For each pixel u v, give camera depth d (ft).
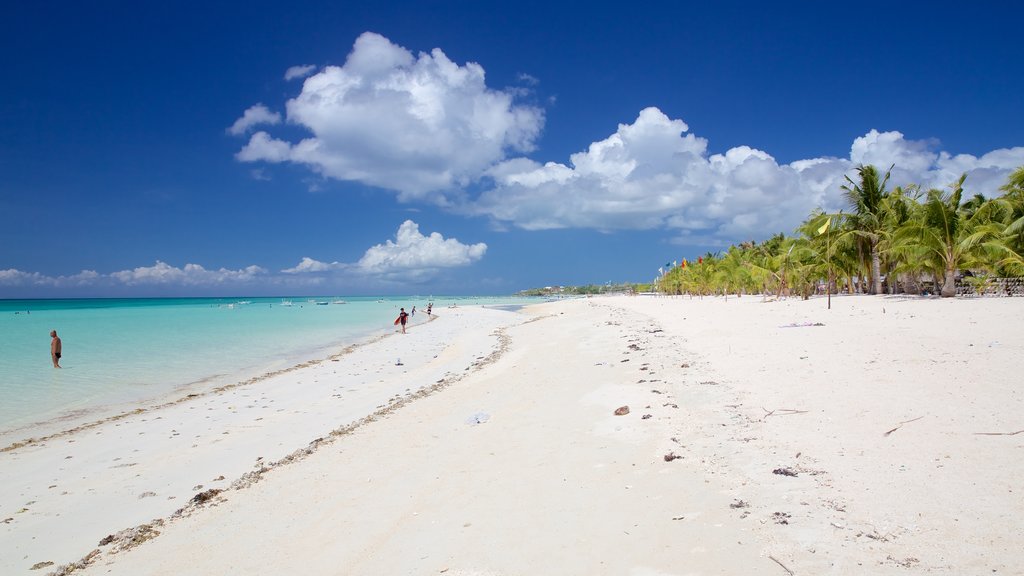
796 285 156.46
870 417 26.37
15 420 45.85
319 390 57.77
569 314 173.37
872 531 16.17
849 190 135.64
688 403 34.27
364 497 24.48
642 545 17.46
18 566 21.45
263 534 21.43
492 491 23.72
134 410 49.42
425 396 49.44
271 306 333.83
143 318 178.19
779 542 16.37
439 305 362.53
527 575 16.48
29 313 217.97
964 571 13.70
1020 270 95.45
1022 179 110.11
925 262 105.40
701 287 241.55
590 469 25.13
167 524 23.70
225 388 59.62
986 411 25.29
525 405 40.63
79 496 28.84
